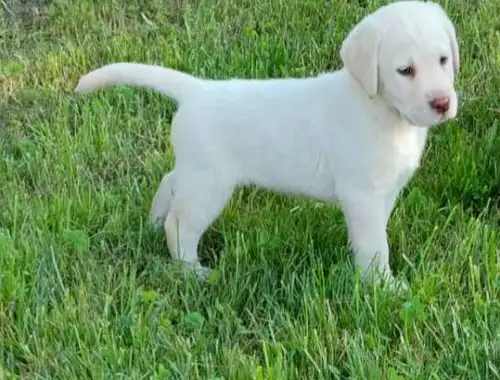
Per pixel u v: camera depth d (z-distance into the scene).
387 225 2.16
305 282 2.01
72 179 2.33
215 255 2.13
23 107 2.61
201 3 2.91
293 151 2.01
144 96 2.59
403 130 1.98
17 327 1.95
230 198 2.10
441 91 1.88
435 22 1.91
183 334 1.95
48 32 2.87
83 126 2.48
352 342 1.87
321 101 1.99
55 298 2.02
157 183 2.29
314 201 2.20
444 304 1.97
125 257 2.12
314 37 2.76
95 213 2.22
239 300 2.02
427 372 1.85
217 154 2.02
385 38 1.90
